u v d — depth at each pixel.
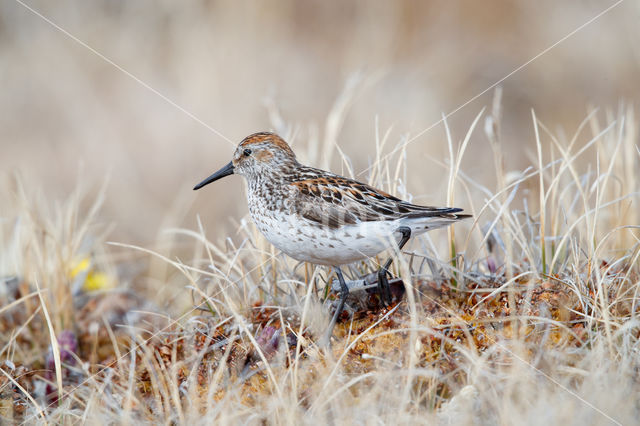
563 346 8.32
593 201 13.83
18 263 12.48
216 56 22.06
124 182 18.92
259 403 8.38
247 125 20.02
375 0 24.72
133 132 20.47
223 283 11.30
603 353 7.99
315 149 12.38
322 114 20.42
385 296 9.65
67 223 12.27
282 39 23.78
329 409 7.94
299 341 8.63
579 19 22.91
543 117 20.69
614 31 22.09
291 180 9.80
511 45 23.34
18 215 13.02
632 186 11.55
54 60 22.69
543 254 10.14
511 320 8.80
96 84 22.23
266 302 10.53
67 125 21.02
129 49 23.17
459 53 23.23
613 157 10.73
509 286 9.34
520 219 14.34
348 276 10.62
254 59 22.44
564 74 21.83
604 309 8.34
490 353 8.41
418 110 20.33
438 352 8.55
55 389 9.94
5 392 9.67
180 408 8.30
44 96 21.86
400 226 9.36
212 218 17.62
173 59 22.91
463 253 10.24
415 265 11.33
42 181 19.14
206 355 9.41
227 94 21.16
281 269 10.80
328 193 9.48
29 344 11.46
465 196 15.16
